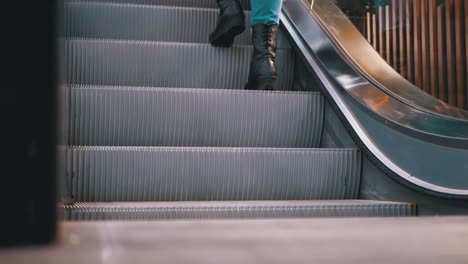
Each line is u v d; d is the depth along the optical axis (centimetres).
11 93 87
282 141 275
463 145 196
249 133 271
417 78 279
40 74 87
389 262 94
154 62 309
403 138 224
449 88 256
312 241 105
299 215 206
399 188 227
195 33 354
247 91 272
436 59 265
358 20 311
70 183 225
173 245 98
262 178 239
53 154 89
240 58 317
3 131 87
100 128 260
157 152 231
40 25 86
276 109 274
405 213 216
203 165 234
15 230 89
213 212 200
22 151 88
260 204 209
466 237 111
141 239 102
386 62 288
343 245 103
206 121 268
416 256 98
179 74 312
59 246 92
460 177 198
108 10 346
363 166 248
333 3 324
